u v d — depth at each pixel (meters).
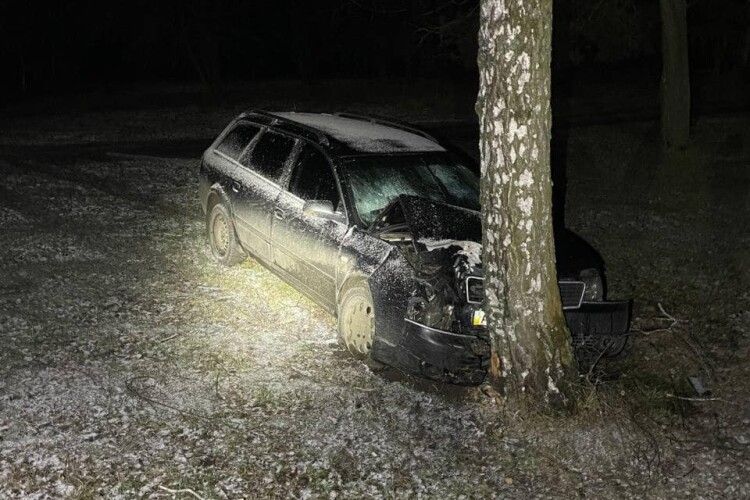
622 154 17.61
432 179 7.79
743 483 5.28
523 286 5.73
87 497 4.77
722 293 9.00
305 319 7.82
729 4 32.97
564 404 5.85
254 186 8.56
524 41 5.36
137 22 30.22
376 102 31.20
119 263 9.27
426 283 6.34
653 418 6.05
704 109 28.70
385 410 5.99
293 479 5.06
